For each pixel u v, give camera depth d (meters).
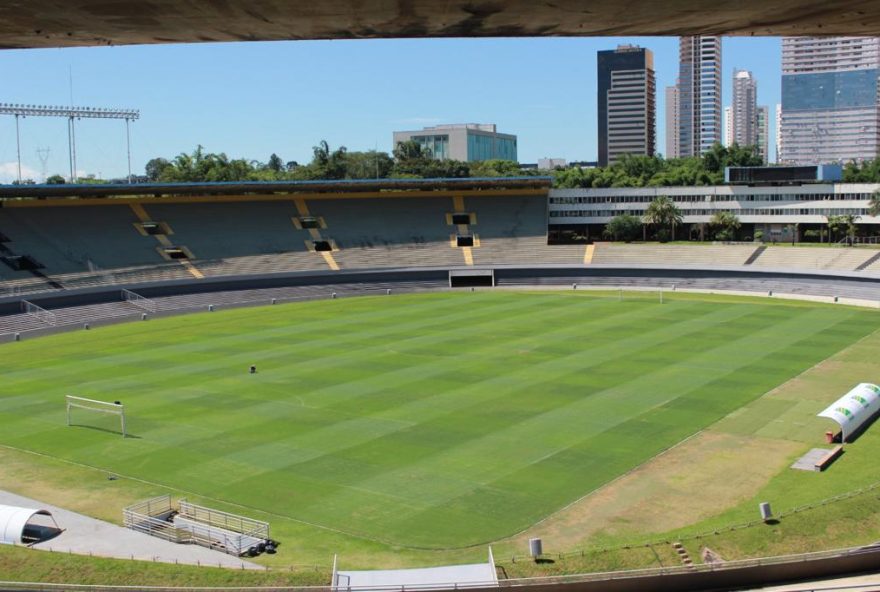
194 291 103.31
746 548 28.77
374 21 19.86
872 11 19.47
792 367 59.94
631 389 54.34
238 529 33.19
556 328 78.75
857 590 21.09
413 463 41.06
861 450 41.59
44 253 102.56
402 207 130.12
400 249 121.94
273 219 122.88
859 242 123.88
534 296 104.81
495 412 49.59
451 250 122.50
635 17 19.89
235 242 116.69
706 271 109.75
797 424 46.16
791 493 36.03
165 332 82.38
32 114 119.94
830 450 41.50
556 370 60.19
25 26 19.92
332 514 35.12
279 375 60.53
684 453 41.78
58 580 26.58
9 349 75.19
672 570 24.28
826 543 29.05
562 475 39.03
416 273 116.56
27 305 88.75
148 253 109.50
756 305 92.62
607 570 27.25
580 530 32.91
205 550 31.64
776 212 127.25
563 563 28.06
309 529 33.66
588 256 120.69
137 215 115.75
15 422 49.94
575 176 170.88
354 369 62.00
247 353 69.44
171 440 45.66
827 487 36.53
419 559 30.69
